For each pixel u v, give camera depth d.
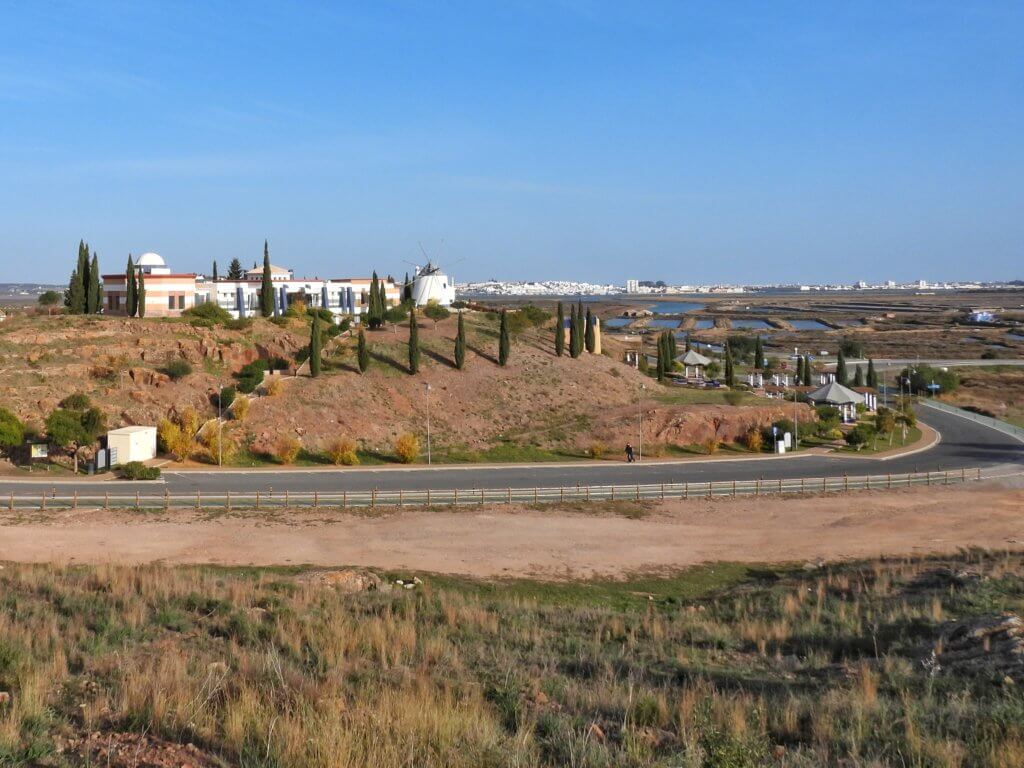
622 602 33.09
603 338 125.00
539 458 67.06
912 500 52.84
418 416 73.12
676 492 54.53
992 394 110.88
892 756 13.51
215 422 65.38
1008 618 23.41
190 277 94.00
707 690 18.42
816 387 100.44
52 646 18.81
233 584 29.16
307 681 16.52
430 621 25.64
